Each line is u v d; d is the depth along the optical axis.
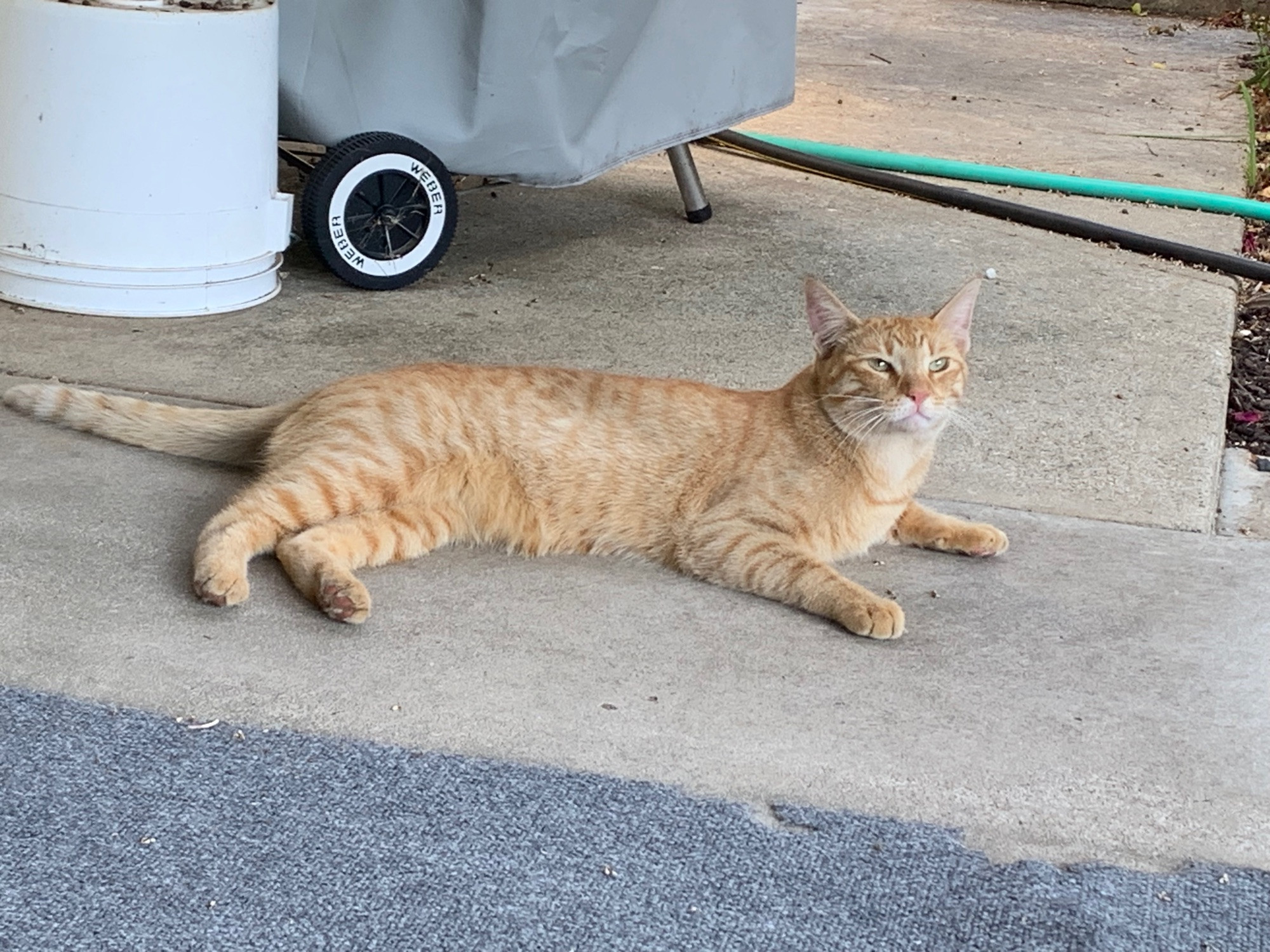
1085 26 5.22
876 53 4.57
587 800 1.90
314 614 2.09
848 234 3.19
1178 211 3.36
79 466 2.29
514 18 2.76
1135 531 2.32
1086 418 2.55
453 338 2.70
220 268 2.68
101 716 1.95
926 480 2.40
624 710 2.00
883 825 1.90
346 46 2.74
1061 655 2.10
